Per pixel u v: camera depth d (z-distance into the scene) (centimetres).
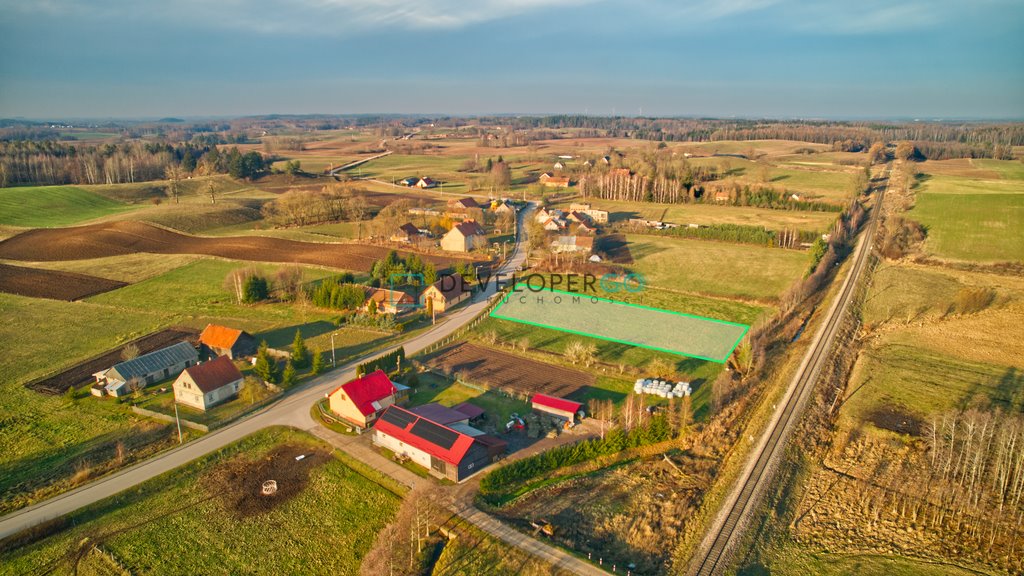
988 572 4125
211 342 7656
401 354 7325
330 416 6103
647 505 4819
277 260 12075
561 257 12156
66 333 8206
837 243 13238
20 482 5000
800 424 5950
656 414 5816
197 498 4862
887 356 7506
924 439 5656
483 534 4428
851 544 4422
